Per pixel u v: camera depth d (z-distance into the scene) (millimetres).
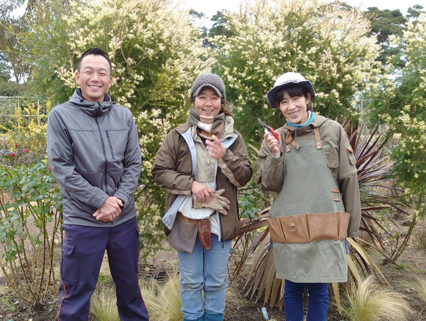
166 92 3479
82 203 2209
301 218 2256
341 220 2236
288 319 2432
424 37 3818
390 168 4023
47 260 3871
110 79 2412
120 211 2213
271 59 4410
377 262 4352
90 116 2291
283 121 4656
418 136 3754
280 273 2348
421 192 3920
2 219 2914
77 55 3395
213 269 2424
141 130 3441
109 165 2256
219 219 2393
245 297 3373
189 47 3961
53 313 2967
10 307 3035
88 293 2258
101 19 3314
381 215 4664
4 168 3021
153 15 3512
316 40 4621
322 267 2211
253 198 3438
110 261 2379
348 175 2289
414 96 3785
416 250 4828
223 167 2344
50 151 2164
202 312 2465
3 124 10836
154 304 3014
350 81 4484
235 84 4555
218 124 2424
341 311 3086
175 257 4492
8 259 2889
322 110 4613
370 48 4641
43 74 3652
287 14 4672
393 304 3039
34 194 2777
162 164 2447
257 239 3287
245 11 4805
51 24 3586
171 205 2465
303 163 2316
